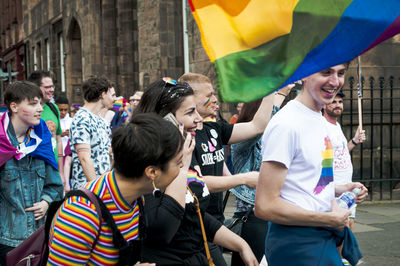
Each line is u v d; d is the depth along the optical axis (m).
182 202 2.15
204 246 2.38
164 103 2.44
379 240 5.70
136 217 1.85
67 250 1.72
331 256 2.36
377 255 5.11
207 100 2.93
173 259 2.21
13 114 3.26
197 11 2.42
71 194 1.78
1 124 3.23
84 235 1.73
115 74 17.27
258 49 2.36
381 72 8.41
